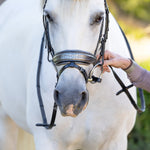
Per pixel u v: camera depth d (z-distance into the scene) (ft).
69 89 9.92
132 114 12.80
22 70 14.33
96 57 10.86
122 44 13.19
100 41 10.83
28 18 15.30
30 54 13.83
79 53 10.18
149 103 19.60
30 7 16.08
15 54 14.92
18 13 16.39
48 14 10.57
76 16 10.11
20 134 17.07
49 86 12.34
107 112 12.30
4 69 15.44
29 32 14.58
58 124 12.35
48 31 11.30
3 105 16.17
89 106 12.26
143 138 20.54
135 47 37.14
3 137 16.40
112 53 11.42
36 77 12.82
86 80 10.45
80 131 12.53
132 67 11.58
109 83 12.22
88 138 12.67
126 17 49.73
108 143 12.79
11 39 15.38
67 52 10.16
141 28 46.91
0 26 17.02
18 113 15.12
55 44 10.52
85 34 10.25
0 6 18.20
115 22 13.57
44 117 12.22
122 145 12.80
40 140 12.82
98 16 10.34
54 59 10.60
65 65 10.25
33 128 13.16
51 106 12.39
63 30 10.19
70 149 13.12
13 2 17.35
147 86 11.78
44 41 12.85
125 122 12.64
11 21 16.34
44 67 12.64
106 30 11.17
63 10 10.14
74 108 9.91
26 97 14.08
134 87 13.28
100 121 12.39
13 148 16.74
